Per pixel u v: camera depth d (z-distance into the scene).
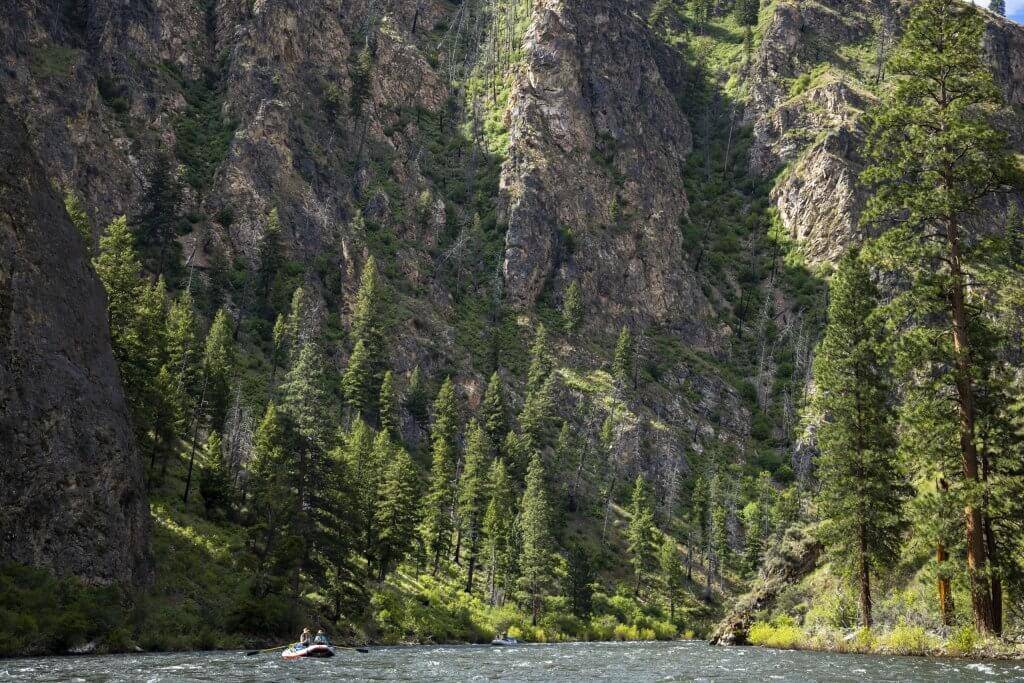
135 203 136.12
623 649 58.78
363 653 50.31
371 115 192.62
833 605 52.28
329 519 64.00
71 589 45.00
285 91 173.50
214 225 143.00
